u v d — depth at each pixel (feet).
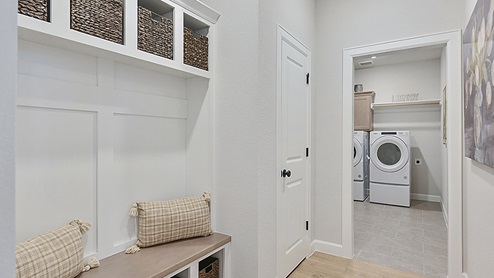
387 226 12.42
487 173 5.27
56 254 4.10
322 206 9.48
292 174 7.91
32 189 4.31
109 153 5.28
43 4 3.90
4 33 1.35
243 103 6.39
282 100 7.32
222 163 6.68
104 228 5.20
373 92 17.71
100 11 4.59
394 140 16.17
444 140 13.61
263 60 6.41
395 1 8.36
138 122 5.91
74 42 4.26
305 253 8.83
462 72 7.29
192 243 6.01
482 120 4.92
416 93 17.39
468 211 6.90
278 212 7.09
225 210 6.63
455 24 7.50
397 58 16.65
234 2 6.53
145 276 4.59
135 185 5.84
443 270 8.19
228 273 6.48
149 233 5.70
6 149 1.35
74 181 4.80
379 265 8.49
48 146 4.48
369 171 17.84
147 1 5.65
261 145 6.35
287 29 7.58
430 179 17.33
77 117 4.84
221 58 6.72
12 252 1.37
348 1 9.11
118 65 5.48
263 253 6.40
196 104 6.89
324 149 9.48
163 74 6.42
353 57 9.18
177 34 5.93
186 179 7.05
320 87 9.58
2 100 1.34
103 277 4.52
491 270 5.08
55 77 4.53
